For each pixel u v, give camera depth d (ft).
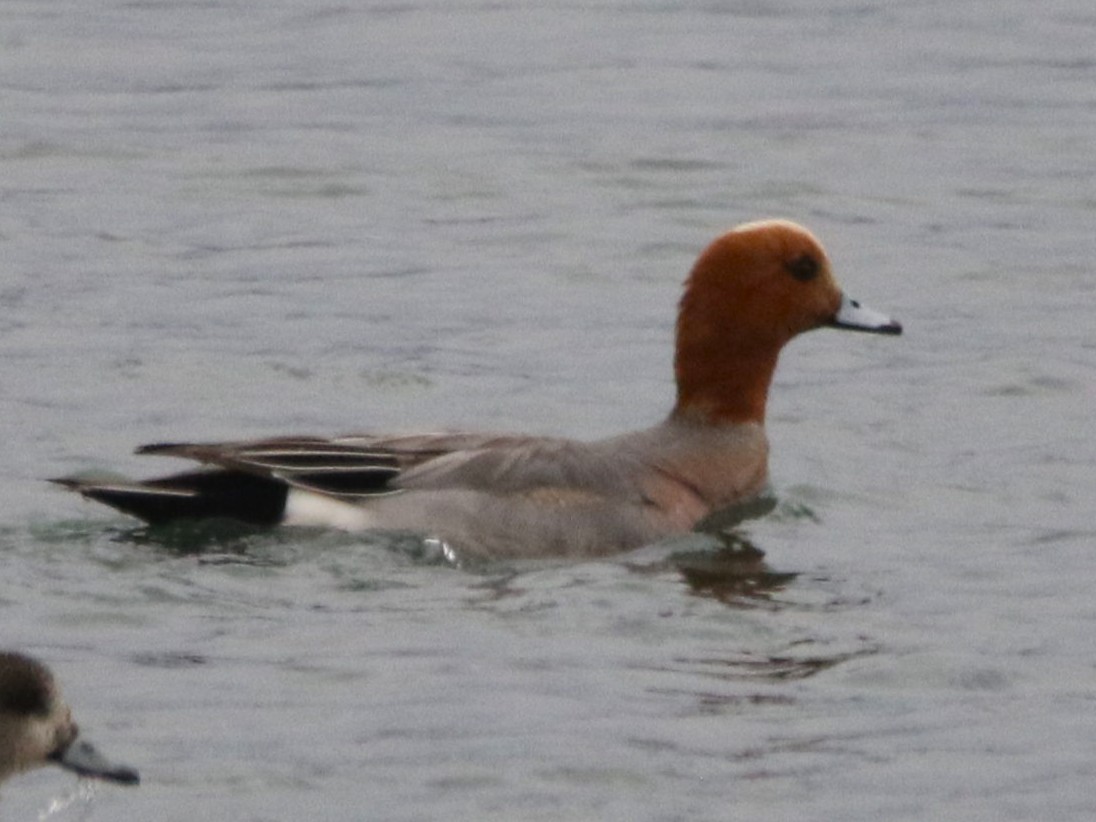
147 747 38.45
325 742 38.75
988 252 74.02
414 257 73.46
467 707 40.16
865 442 57.31
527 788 37.32
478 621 44.21
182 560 46.60
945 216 78.07
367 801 36.78
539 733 39.27
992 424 58.85
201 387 60.54
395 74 96.37
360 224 76.95
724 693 41.14
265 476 47.91
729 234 51.85
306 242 74.95
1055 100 92.53
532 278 71.61
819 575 47.55
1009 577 47.52
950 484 53.93
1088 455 56.29
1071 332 66.33
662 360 64.18
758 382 51.93
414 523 47.75
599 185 81.35
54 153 84.17
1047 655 43.06
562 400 60.70
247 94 92.89
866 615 45.09
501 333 66.28
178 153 84.53
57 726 35.63
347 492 48.14
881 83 95.20
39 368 61.57
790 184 81.41
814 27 104.99
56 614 43.70
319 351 64.03
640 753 38.58
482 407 59.88
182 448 47.70
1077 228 76.54
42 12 106.42
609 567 47.73
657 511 49.55
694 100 92.63
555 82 95.25
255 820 36.14
